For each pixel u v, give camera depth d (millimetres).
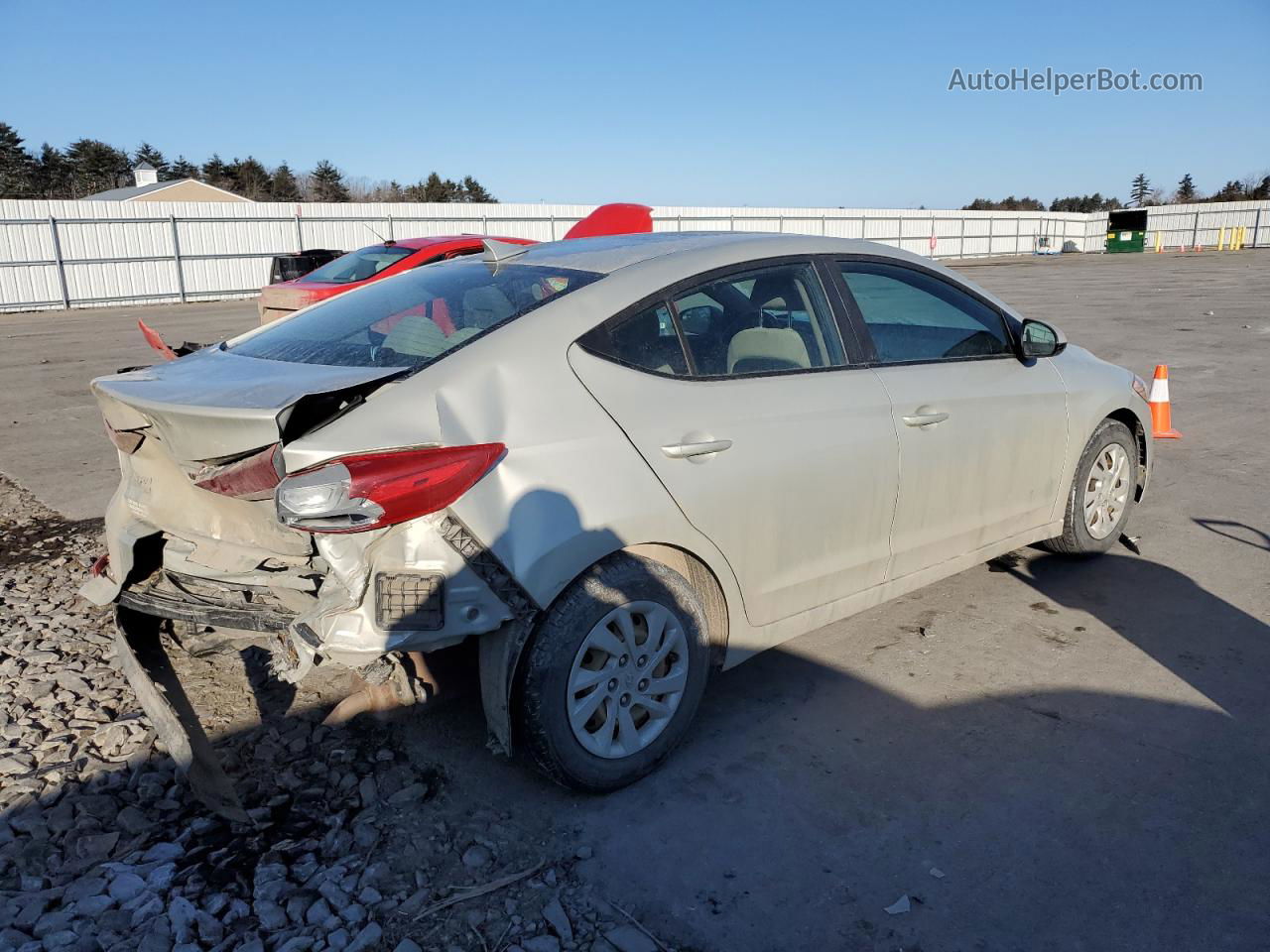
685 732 3088
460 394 2666
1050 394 4219
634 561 2869
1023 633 4020
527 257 3488
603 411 2828
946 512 3793
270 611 2832
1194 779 2955
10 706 3445
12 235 25891
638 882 2535
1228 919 2371
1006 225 51188
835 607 3516
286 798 2896
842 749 3174
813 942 2320
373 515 2453
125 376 3117
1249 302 19234
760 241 3471
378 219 32406
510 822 2787
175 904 2408
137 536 3135
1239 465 6617
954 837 2707
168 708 2922
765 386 3203
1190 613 4180
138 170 57062
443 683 3035
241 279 30188
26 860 2619
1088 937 2320
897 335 3723
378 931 2338
